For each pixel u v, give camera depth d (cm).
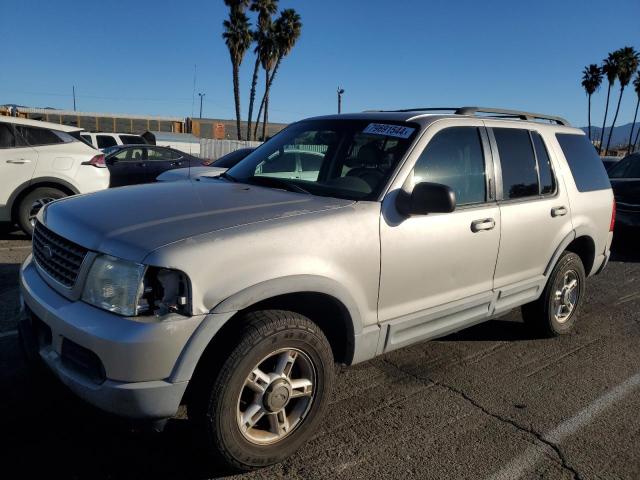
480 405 367
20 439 299
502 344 480
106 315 245
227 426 259
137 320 239
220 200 306
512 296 420
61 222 290
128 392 236
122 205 297
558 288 475
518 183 418
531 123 455
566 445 324
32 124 775
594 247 503
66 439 302
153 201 303
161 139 2948
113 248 250
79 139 822
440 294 358
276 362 279
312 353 286
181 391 244
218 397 254
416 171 342
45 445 295
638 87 5566
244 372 260
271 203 305
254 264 262
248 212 287
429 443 319
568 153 482
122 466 282
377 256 312
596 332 522
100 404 242
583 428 344
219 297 249
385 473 289
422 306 348
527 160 432
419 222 334
